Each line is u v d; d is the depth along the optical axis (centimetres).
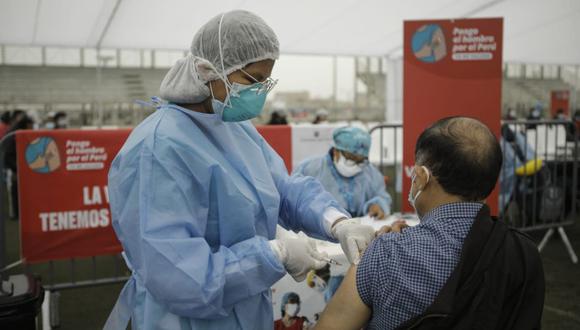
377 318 102
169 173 108
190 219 109
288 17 744
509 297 98
